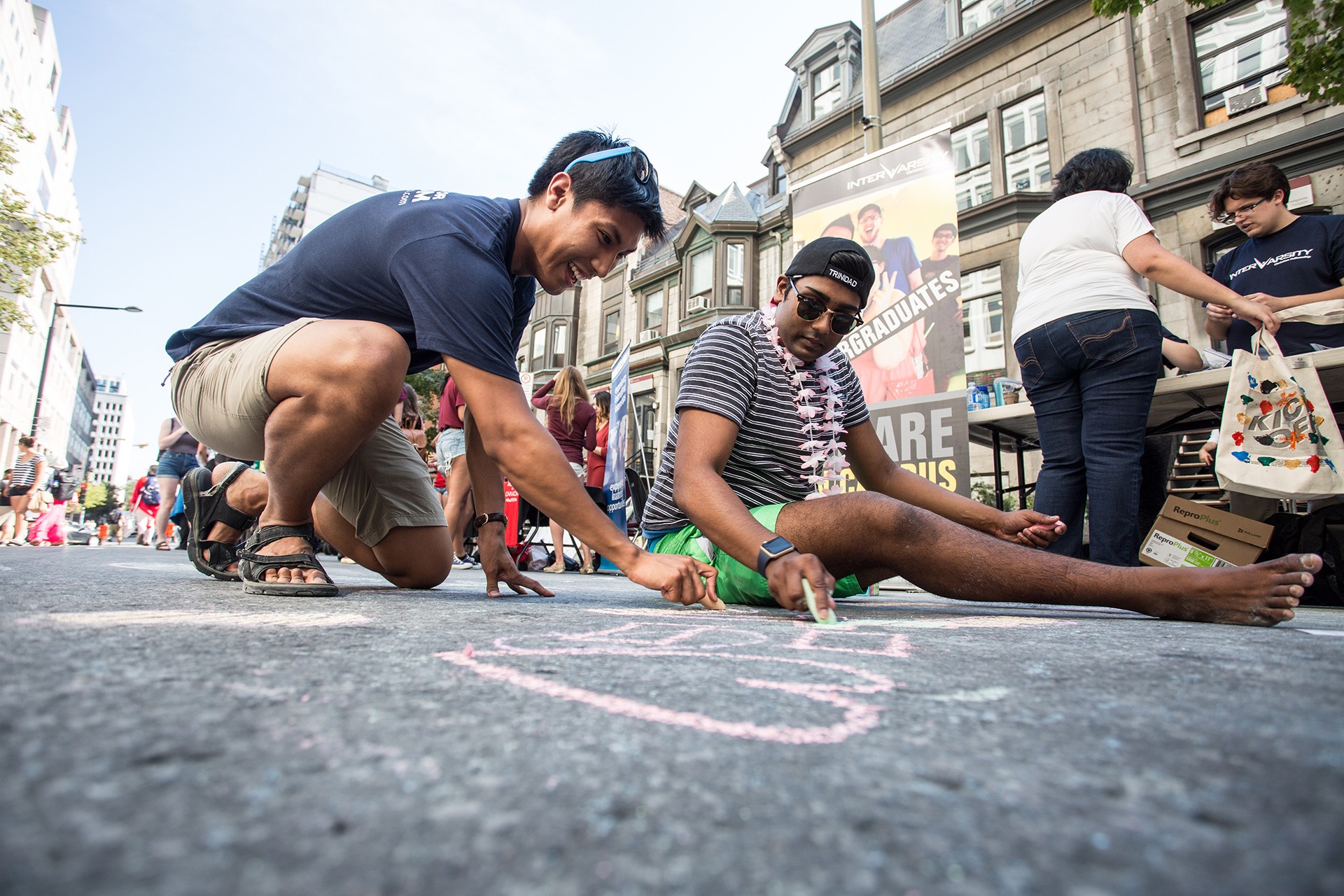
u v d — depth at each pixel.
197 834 0.30
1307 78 4.42
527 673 0.68
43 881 0.25
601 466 5.64
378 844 0.30
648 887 0.27
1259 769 0.42
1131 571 1.33
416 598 1.72
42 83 41.16
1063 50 9.78
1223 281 3.21
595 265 1.65
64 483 10.89
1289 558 1.23
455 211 1.54
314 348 1.49
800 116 13.77
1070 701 0.61
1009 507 8.66
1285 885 0.27
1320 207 7.69
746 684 0.66
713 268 15.05
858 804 0.36
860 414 1.99
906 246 3.68
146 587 1.60
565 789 0.37
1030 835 0.32
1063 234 2.53
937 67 11.02
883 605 2.04
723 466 1.65
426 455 6.30
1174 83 8.77
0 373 36.03
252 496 1.97
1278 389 2.26
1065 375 2.50
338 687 0.59
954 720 0.54
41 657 0.64
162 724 0.46
